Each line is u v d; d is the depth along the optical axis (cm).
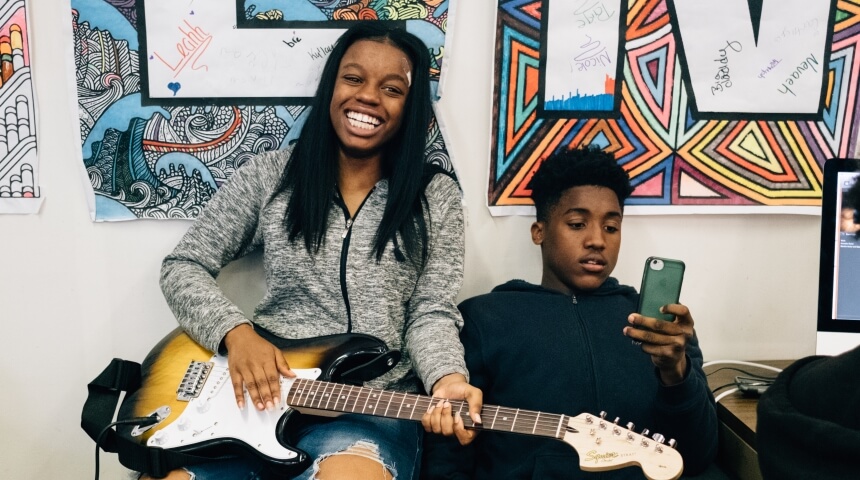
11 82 149
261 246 154
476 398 119
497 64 154
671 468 104
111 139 152
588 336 138
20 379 160
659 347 114
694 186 161
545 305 143
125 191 154
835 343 126
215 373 132
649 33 154
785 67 157
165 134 153
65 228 156
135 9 148
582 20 153
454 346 133
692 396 120
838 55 157
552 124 156
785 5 155
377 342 131
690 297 167
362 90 138
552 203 145
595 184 142
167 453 123
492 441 136
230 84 152
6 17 147
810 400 77
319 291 140
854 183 124
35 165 153
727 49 156
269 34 150
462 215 150
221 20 149
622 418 132
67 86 150
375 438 128
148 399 130
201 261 144
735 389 148
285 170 145
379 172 146
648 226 163
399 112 141
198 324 134
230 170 155
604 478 127
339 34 151
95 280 158
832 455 70
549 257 146
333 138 144
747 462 132
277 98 153
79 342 160
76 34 148
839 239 125
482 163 159
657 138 158
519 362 138
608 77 155
